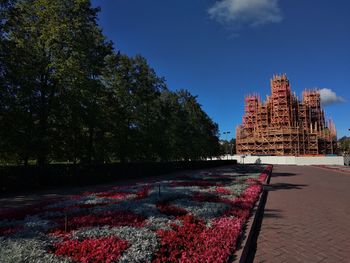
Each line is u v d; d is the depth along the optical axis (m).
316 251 7.33
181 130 46.22
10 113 19.69
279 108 109.94
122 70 31.77
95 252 5.45
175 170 43.72
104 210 9.91
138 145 32.34
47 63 22.95
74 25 23.72
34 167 21.02
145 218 8.79
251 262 6.59
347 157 79.50
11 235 6.76
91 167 25.56
